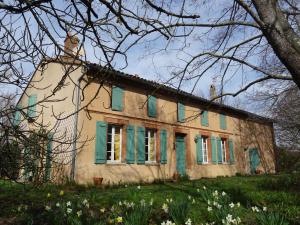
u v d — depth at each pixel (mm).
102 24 2734
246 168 21547
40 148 3961
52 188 9148
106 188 11055
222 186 11133
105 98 13047
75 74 12531
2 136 3330
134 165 13758
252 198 8164
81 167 11656
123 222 5055
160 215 5906
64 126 12289
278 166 24828
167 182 14344
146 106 14938
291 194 8609
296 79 3199
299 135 18656
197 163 17219
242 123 22281
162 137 15422
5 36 3100
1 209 6199
